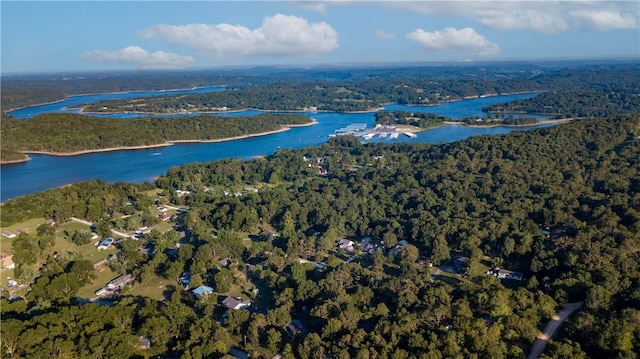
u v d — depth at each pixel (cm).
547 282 19912
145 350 16475
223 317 19288
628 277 18462
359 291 19638
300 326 18162
